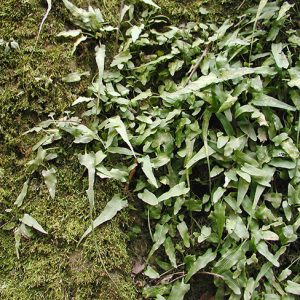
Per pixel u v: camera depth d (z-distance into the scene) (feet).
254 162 1.73
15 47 1.79
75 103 1.77
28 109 1.78
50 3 1.79
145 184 1.79
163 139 1.78
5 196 1.72
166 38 1.91
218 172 1.75
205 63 1.88
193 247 1.80
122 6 1.95
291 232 1.72
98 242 1.68
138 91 1.89
